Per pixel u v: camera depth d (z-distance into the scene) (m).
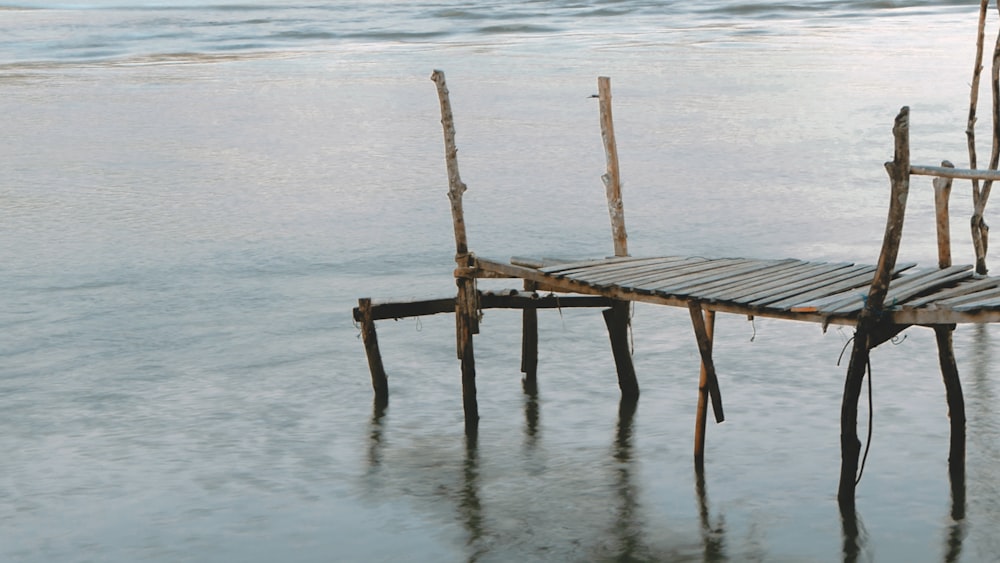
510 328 18.56
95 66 60.03
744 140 35.59
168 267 22.69
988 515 11.61
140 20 86.75
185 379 16.39
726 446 13.52
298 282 21.52
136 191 30.17
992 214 25.14
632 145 35.47
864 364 11.54
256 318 19.30
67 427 14.64
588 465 13.16
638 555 11.04
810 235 24.06
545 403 15.19
